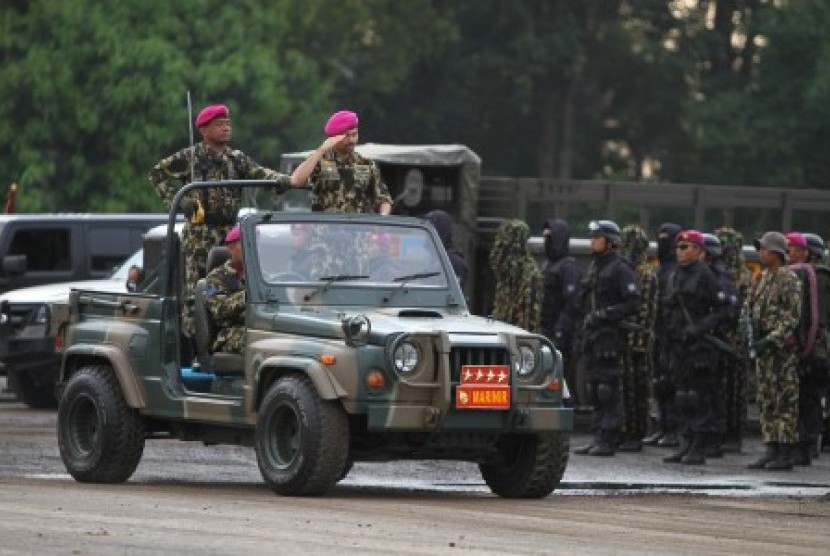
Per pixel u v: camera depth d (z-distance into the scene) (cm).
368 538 3042
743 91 17425
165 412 3938
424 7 17738
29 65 13888
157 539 2961
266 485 3872
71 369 4172
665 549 3039
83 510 3334
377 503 3603
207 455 4753
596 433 5225
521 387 3725
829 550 3156
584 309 5262
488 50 17750
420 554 2872
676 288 5088
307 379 3681
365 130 17738
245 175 4184
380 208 4194
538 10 17938
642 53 18062
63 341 4200
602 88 18138
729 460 5166
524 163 18000
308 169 4088
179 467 4434
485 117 17888
